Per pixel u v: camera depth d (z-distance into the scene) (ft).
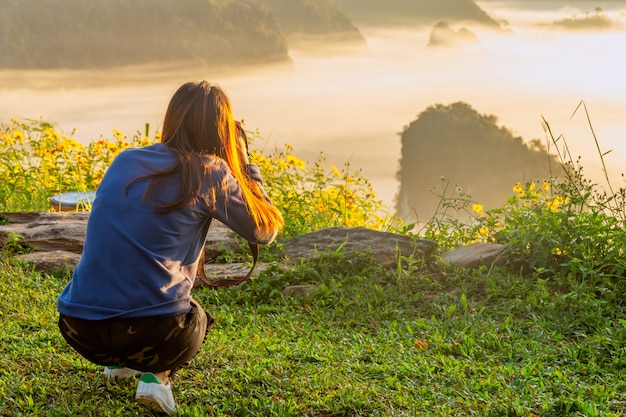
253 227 11.71
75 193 31.65
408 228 25.94
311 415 12.85
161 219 11.03
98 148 33.99
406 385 14.26
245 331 17.34
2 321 17.10
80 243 24.26
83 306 10.99
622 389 14.14
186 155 11.33
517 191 24.89
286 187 31.65
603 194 21.45
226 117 11.73
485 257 21.79
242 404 12.86
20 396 13.05
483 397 13.62
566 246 20.93
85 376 13.99
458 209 25.64
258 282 21.38
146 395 11.65
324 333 17.81
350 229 24.64
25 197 32.30
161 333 11.12
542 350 16.33
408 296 20.58
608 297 18.74
